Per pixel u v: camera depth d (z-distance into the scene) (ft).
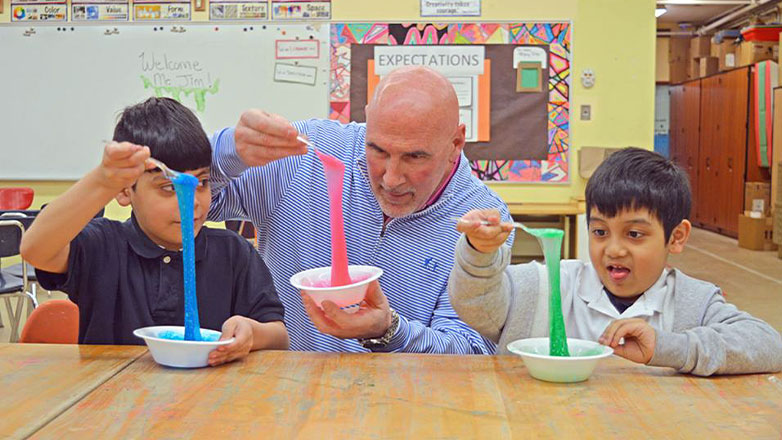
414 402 2.85
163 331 3.47
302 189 5.30
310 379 3.13
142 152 3.26
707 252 24.06
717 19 30.73
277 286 5.37
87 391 2.97
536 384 3.09
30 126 15.31
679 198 4.06
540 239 3.23
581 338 4.25
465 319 3.95
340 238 3.44
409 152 4.06
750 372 3.27
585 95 14.56
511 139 14.64
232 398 2.88
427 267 5.15
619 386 3.08
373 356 3.52
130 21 14.97
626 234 4.03
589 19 14.43
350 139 5.40
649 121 14.60
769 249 24.18
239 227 12.51
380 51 14.69
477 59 14.55
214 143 4.42
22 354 3.51
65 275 3.98
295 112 14.97
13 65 15.19
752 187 25.02
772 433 2.55
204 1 14.84
